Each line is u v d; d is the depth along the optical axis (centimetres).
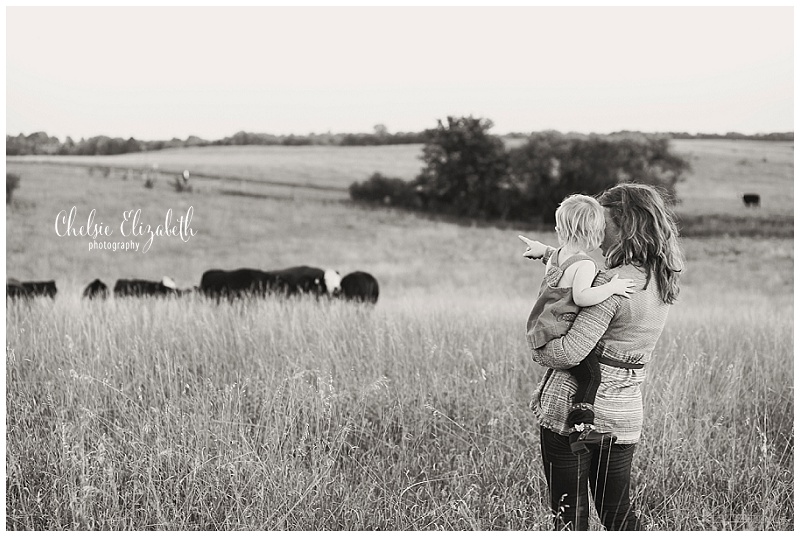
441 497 393
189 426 439
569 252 319
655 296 311
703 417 458
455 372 550
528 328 326
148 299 1016
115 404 500
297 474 387
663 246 311
